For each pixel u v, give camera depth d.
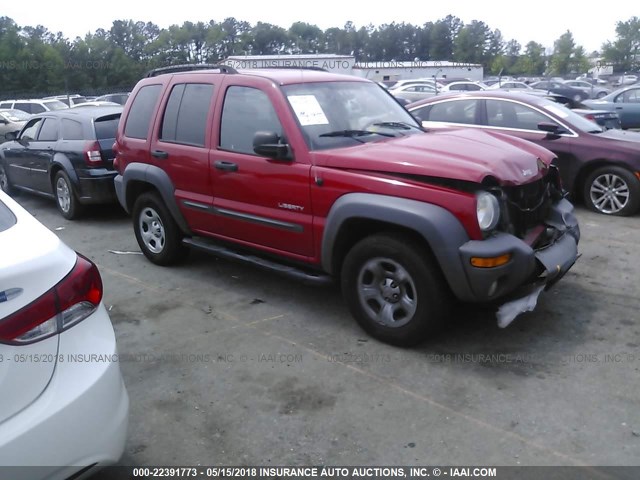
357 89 5.30
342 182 4.17
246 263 5.06
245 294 5.35
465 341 4.28
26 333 2.26
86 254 6.86
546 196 4.57
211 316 4.90
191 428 3.39
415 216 3.78
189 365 4.09
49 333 2.33
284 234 4.63
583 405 3.46
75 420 2.33
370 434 3.27
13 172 10.09
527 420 3.34
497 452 3.08
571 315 4.66
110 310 5.09
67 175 8.44
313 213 4.39
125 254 6.79
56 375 2.35
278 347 4.31
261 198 4.73
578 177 8.16
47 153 8.86
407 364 3.99
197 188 5.31
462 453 3.09
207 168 5.12
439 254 3.74
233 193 4.96
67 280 2.46
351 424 3.37
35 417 2.23
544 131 8.20
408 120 5.38
